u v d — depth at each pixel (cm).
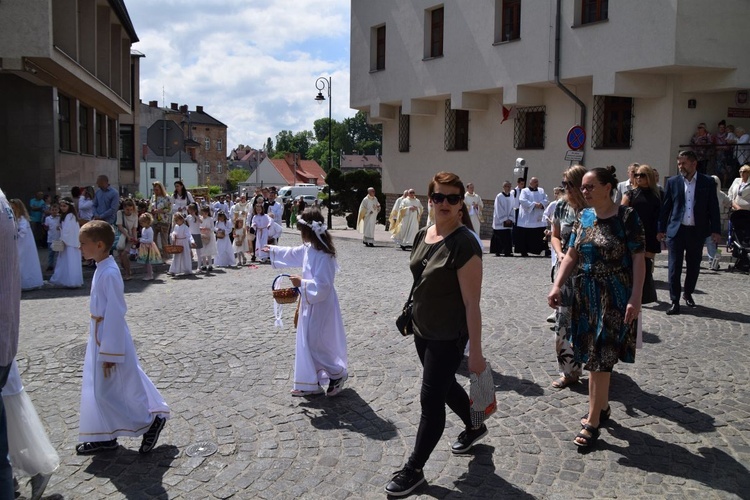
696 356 684
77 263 1224
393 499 401
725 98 1795
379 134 14462
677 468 437
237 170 10525
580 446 464
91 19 2202
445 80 2369
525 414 533
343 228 3347
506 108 2233
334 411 546
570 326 479
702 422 511
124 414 459
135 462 454
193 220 1468
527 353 708
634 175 833
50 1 1616
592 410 472
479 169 2406
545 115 2123
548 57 1972
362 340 774
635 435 489
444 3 2348
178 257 1397
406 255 1809
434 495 404
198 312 950
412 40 2519
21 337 800
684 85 1772
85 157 2408
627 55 1752
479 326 398
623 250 467
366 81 2805
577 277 478
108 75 2511
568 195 607
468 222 420
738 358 677
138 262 1478
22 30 1602
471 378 452
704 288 1087
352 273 1386
